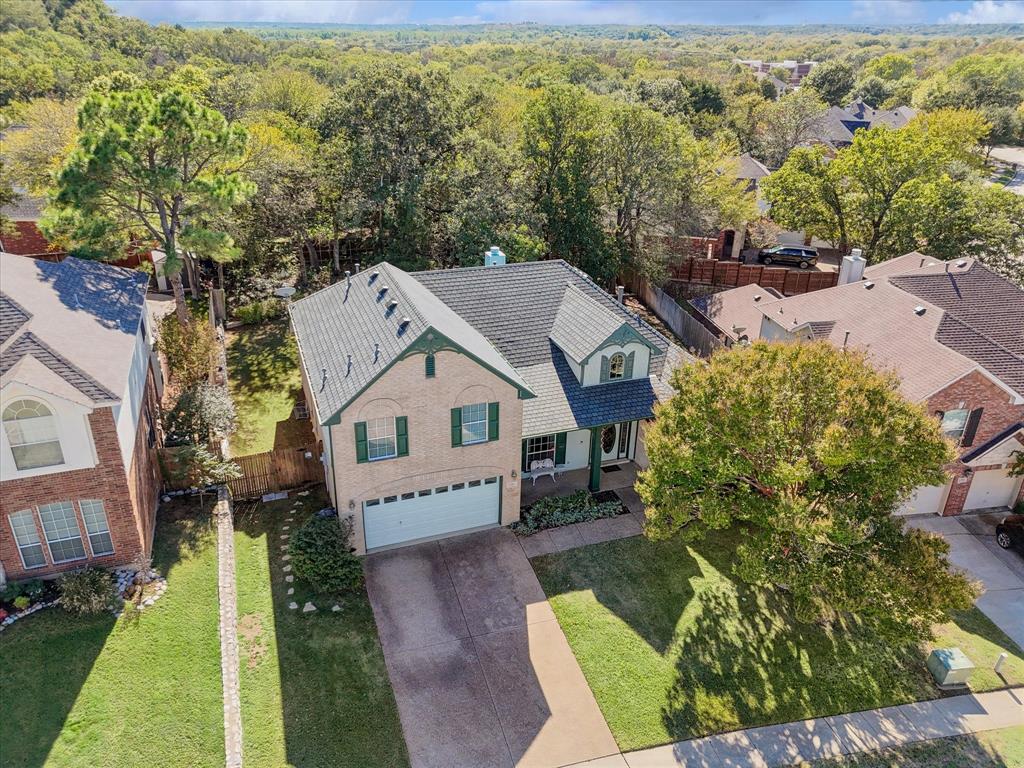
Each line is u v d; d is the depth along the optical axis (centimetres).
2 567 1827
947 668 1858
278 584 2062
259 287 3947
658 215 4306
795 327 3138
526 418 2388
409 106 3975
